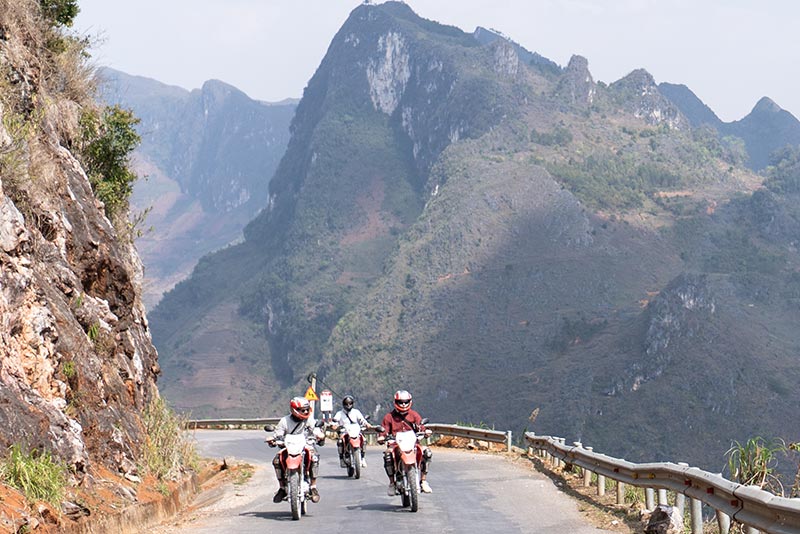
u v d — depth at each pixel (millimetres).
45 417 11016
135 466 14031
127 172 21422
